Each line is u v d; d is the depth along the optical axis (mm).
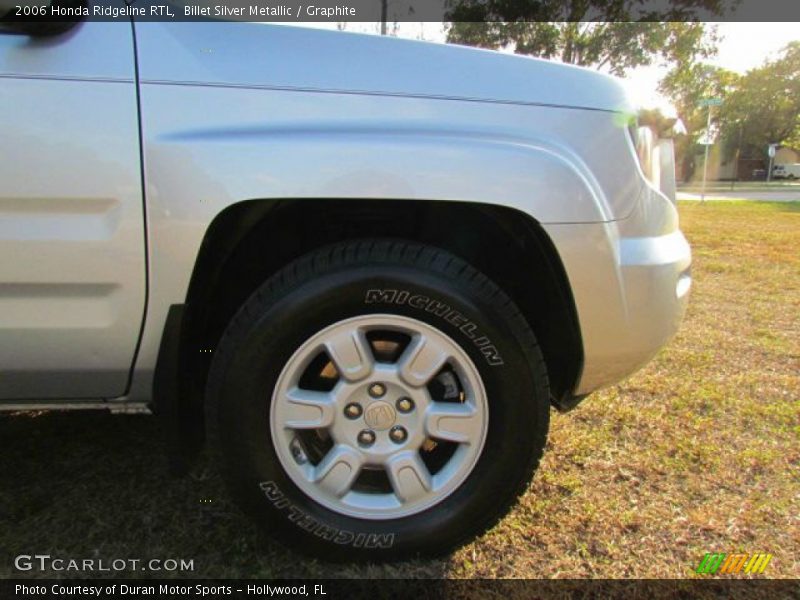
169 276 1506
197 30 1524
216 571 1680
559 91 1662
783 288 5258
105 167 1449
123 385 1630
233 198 1478
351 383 1611
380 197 1514
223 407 1570
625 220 1684
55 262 1465
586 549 1780
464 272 1579
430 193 1527
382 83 1569
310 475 1658
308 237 1805
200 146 1468
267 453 1600
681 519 1919
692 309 4539
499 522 1772
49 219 1454
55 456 2238
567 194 1588
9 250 1445
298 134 1507
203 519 1893
